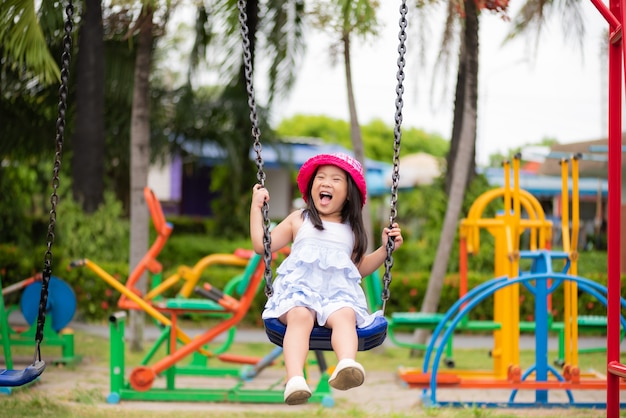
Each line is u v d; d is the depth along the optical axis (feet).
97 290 41.01
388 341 39.40
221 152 56.18
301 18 47.14
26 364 29.12
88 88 42.63
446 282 42.52
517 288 24.13
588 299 41.98
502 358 25.75
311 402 23.57
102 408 21.91
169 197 83.71
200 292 23.88
